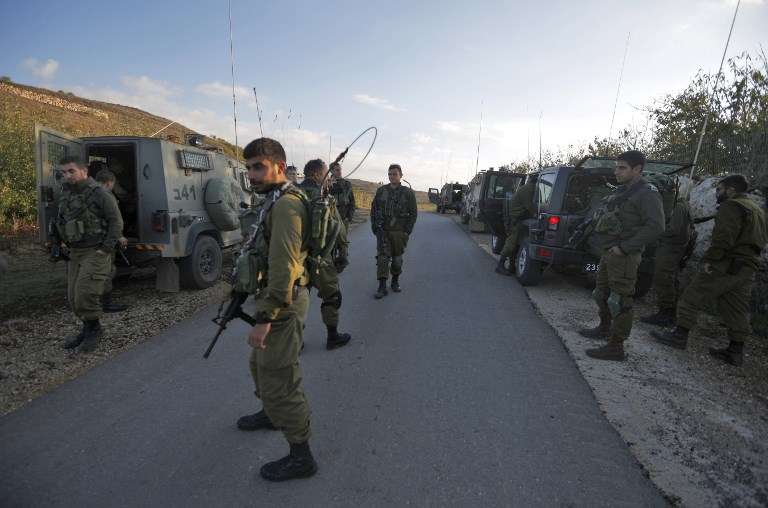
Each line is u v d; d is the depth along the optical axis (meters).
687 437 2.84
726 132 7.64
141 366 3.83
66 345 4.18
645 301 6.23
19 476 2.42
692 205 6.94
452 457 2.60
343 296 6.16
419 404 3.21
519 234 7.54
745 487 2.38
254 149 2.29
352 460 2.58
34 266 7.79
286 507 2.21
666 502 2.26
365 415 3.07
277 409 2.33
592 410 3.15
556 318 5.26
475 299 6.10
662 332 4.59
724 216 3.94
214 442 2.75
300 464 2.41
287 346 2.30
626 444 2.75
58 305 5.58
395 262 6.23
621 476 2.45
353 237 12.96
